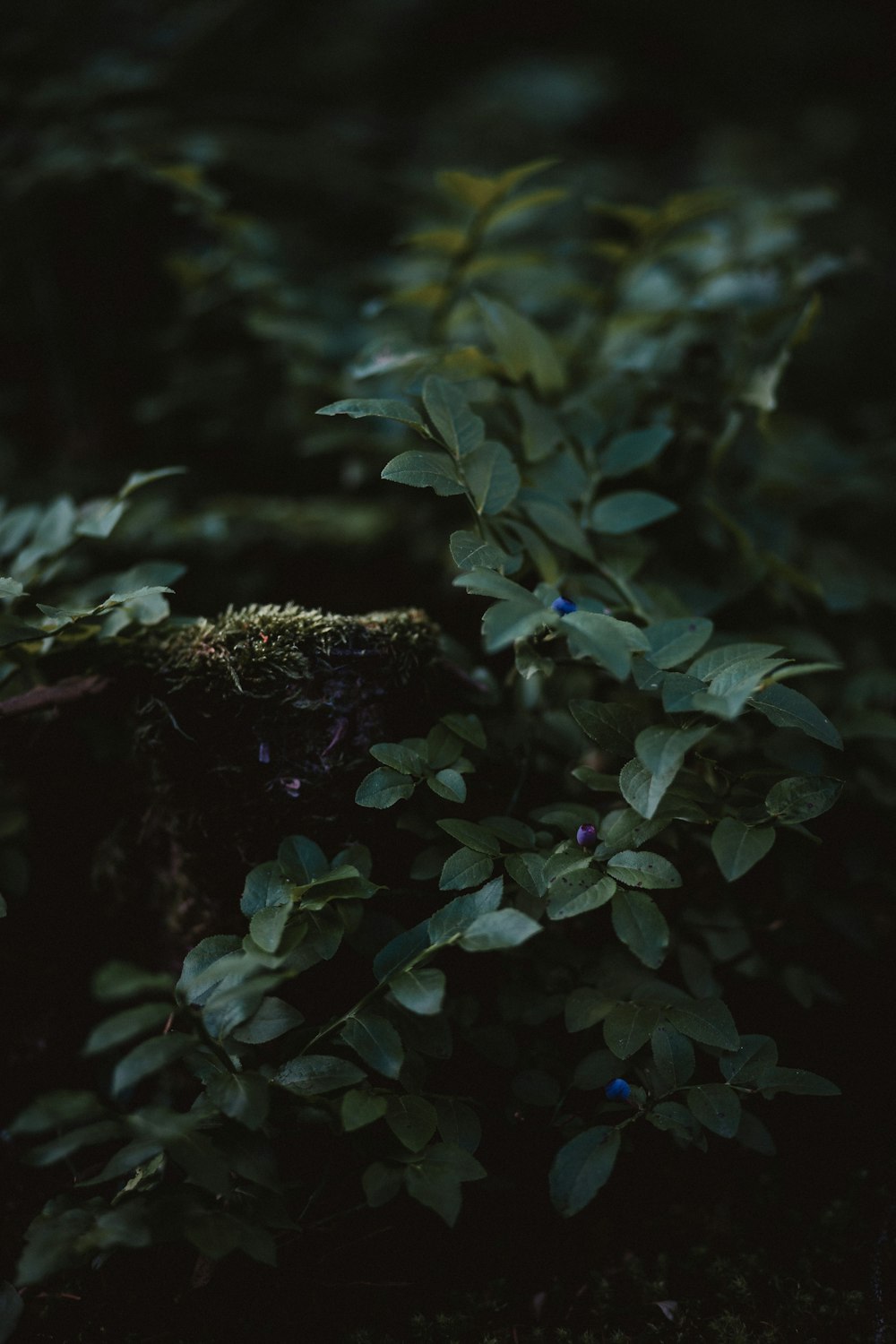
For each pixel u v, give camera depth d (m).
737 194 0.72
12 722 0.56
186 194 0.74
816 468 0.75
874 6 1.72
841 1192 0.53
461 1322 0.49
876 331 1.17
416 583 0.72
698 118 1.56
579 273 0.90
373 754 0.49
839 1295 0.49
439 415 0.50
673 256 0.79
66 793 0.57
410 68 1.53
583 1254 0.51
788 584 0.64
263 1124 0.45
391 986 0.46
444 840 0.51
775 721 0.46
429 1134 0.46
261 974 0.46
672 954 0.54
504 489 0.51
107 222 0.79
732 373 0.65
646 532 0.63
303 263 0.95
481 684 0.56
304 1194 0.50
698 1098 0.47
